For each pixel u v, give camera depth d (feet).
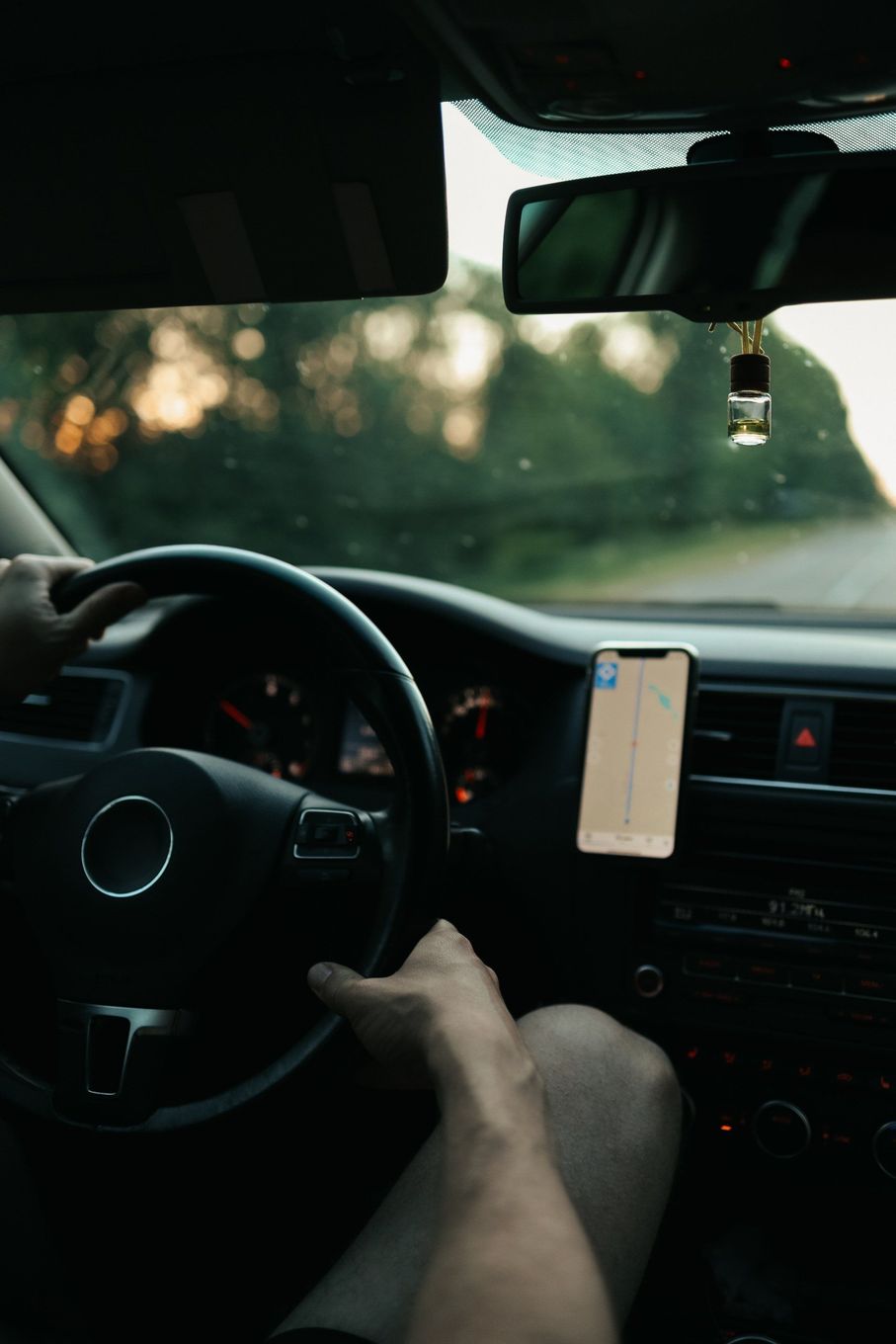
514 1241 1.90
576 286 4.79
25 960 4.23
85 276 5.50
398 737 3.96
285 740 6.19
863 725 5.46
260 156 5.02
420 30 4.17
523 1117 2.17
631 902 5.59
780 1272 5.61
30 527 7.43
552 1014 4.22
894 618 6.50
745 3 3.96
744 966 5.41
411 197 5.00
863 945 5.28
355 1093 5.01
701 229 4.58
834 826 5.37
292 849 3.92
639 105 4.72
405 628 6.15
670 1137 3.82
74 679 6.16
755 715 5.61
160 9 4.67
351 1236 5.28
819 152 4.68
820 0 3.91
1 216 5.43
